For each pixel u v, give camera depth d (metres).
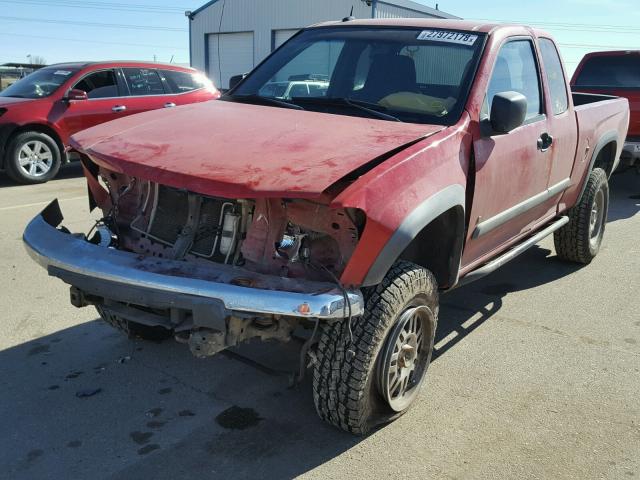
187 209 3.16
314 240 2.87
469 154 3.49
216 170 2.80
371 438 3.16
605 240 7.07
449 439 3.17
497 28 4.18
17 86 10.57
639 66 9.55
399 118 3.66
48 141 9.98
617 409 3.50
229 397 3.54
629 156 9.11
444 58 3.92
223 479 2.84
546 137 4.39
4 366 3.82
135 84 10.86
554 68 4.91
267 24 30.33
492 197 3.75
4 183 10.02
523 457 3.04
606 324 4.69
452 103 3.66
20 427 3.20
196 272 2.71
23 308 4.70
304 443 3.12
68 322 4.47
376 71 4.05
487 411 3.44
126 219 3.44
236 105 4.04
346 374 2.91
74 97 10.09
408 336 3.21
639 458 3.05
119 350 4.07
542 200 4.59
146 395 3.54
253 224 2.92
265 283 2.66
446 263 3.52
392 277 3.02
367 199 2.72
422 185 3.00
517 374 3.88
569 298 5.21
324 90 4.16
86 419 3.29
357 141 3.11
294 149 3.00
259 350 4.12
